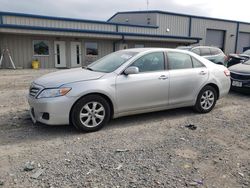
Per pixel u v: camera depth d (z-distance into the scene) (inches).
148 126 209.8
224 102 306.5
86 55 1019.3
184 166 142.2
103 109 196.5
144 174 132.7
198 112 252.1
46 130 195.5
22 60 886.4
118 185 122.3
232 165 144.8
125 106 205.8
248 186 124.0
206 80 247.8
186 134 192.7
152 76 214.7
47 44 924.6
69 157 150.4
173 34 1374.3
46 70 791.7
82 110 188.7
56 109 180.2
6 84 439.8
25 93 347.3
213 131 200.7
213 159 151.6
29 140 175.5
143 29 1226.6
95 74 200.8
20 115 232.8
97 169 136.9
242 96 347.3
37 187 119.4
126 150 161.3
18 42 871.1
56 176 129.1
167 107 229.5
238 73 348.2
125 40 1099.3
